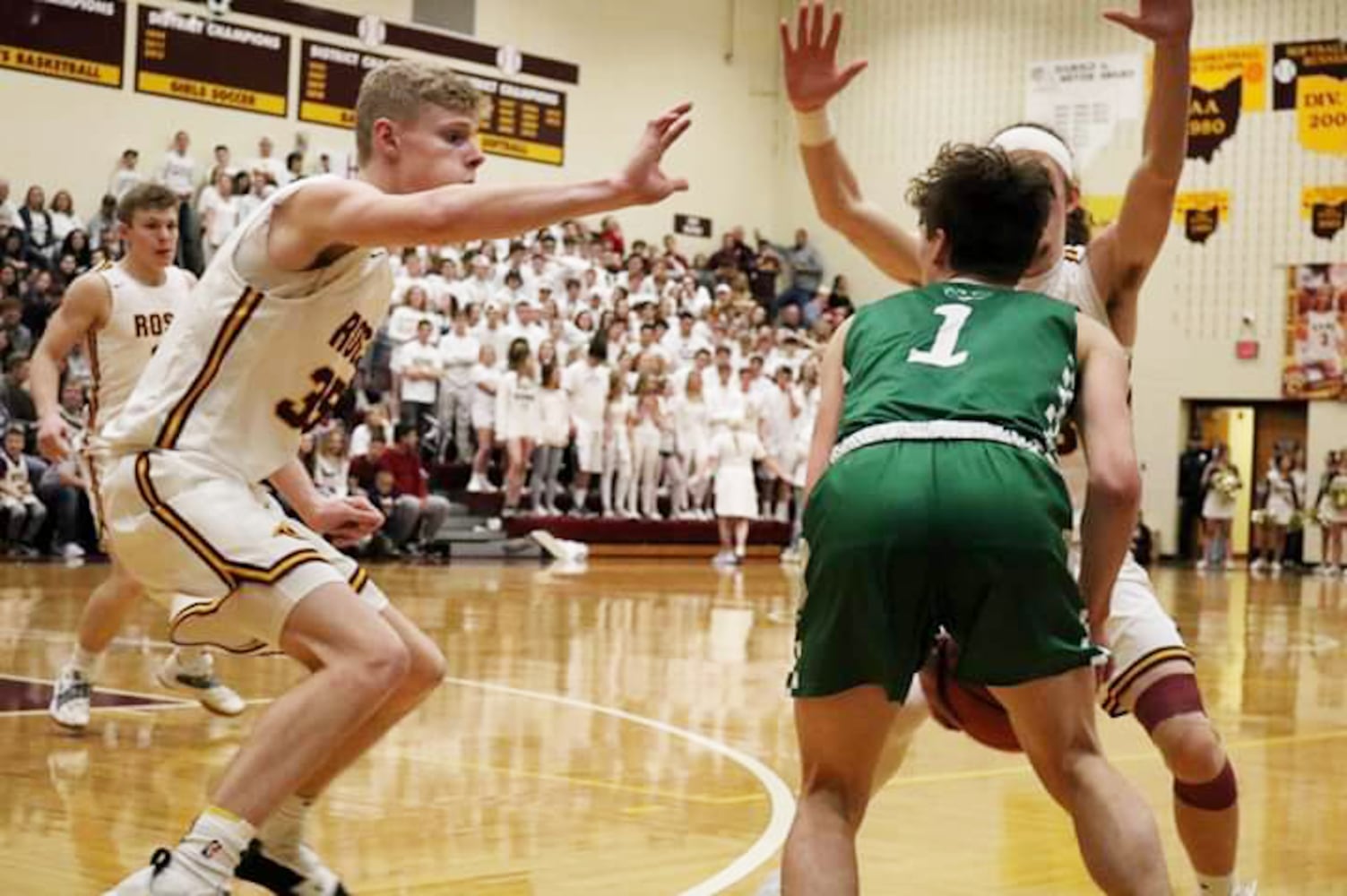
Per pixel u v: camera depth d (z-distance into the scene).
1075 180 4.29
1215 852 4.11
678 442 23.64
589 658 10.46
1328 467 26.20
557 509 23.06
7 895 4.34
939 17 29.39
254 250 3.91
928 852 5.23
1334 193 26.53
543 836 5.29
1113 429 3.33
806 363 25.16
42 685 8.38
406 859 4.93
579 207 3.48
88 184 22.28
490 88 26.72
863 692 3.26
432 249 22.83
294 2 24.23
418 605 13.91
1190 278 27.53
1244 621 15.64
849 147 30.27
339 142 24.77
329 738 3.71
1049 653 3.20
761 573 20.47
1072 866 5.04
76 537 17.91
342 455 19.38
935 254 3.65
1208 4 27.44
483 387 21.69
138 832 5.16
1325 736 8.17
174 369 3.96
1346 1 26.41
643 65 28.70
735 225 29.94
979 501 3.18
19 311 18.52
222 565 3.83
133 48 22.61
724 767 6.65
